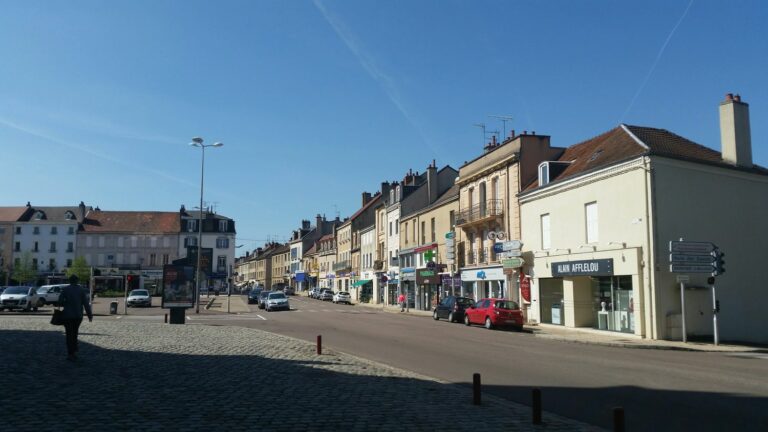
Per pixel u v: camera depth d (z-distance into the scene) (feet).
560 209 98.58
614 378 42.04
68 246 297.12
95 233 300.40
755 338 83.41
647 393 36.01
